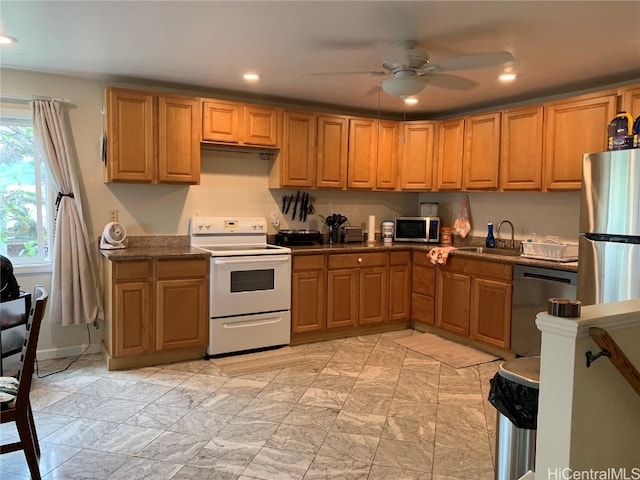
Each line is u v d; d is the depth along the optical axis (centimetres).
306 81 391
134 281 356
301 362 384
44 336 383
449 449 252
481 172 443
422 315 475
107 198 400
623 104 333
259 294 404
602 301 299
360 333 465
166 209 424
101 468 230
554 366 147
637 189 279
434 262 448
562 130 374
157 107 382
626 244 285
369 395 321
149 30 279
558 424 147
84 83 386
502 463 192
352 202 522
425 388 334
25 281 376
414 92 313
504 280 390
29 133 379
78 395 314
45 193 386
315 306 436
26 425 207
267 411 295
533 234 445
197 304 381
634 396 163
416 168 493
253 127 424
